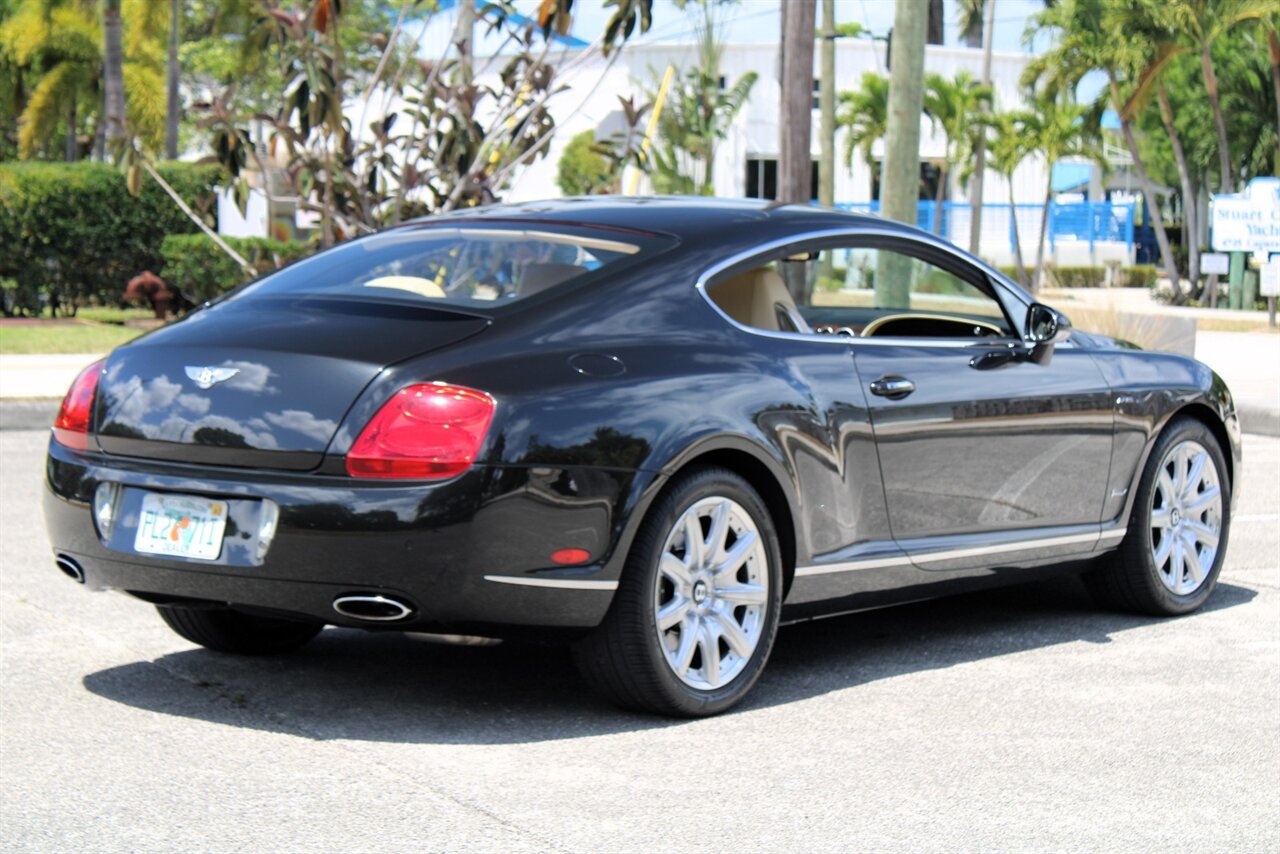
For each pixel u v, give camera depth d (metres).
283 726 4.52
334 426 4.23
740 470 4.79
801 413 4.84
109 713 4.62
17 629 5.67
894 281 5.48
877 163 44.09
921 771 4.20
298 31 11.94
